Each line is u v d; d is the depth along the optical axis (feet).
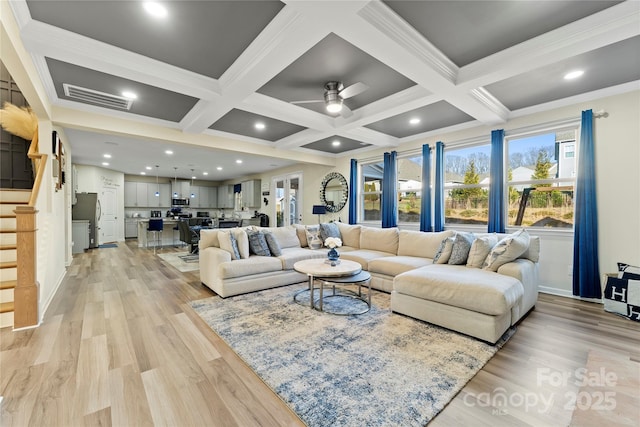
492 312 7.43
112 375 6.08
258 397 5.41
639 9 6.22
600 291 10.89
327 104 10.61
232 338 7.82
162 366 6.45
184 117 13.74
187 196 37.70
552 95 11.33
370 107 12.35
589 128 11.04
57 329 8.39
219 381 5.91
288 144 17.74
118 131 13.21
